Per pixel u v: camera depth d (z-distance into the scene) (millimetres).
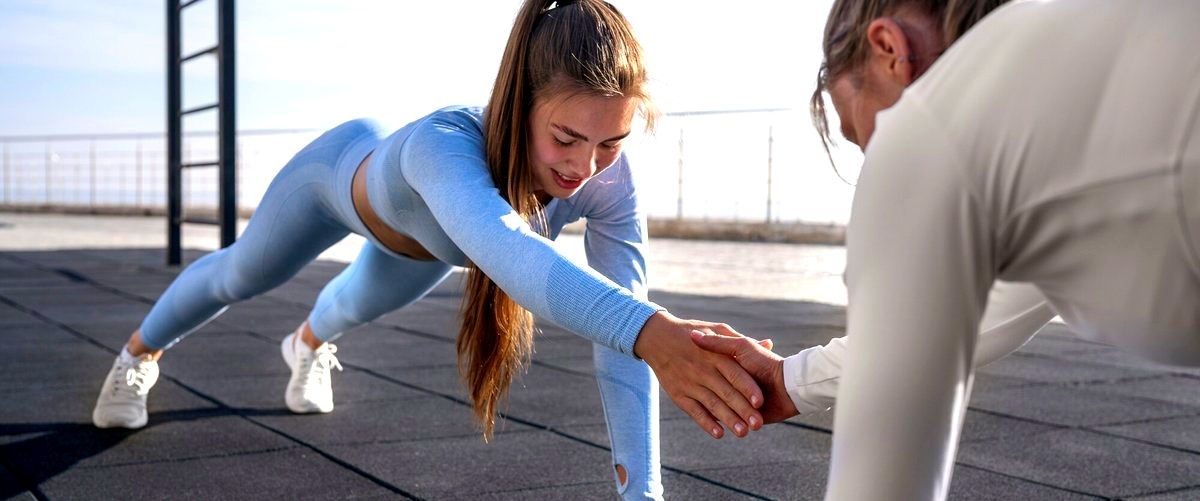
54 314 5176
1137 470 2346
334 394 3213
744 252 10367
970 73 813
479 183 1440
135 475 2250
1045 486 2207
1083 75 777
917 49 920
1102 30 784
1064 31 793
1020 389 3387
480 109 1715
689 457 2459
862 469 857
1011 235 824
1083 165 775
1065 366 3871
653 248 10938
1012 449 2547
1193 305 790
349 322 2660
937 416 849
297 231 2191
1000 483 2230
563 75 1504
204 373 3557
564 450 2500
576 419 2855
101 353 3965
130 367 2664
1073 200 785
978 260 823
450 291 6547
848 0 989
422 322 5078
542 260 1263
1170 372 3734
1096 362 3967
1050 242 818
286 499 2080
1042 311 1167
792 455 2477
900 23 927
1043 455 2484
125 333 4508
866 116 980
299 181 2143
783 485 2213
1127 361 3994
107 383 2670
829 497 882
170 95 7973
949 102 813
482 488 2168
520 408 3012
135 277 7246
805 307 5816
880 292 838
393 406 3029
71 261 8492
